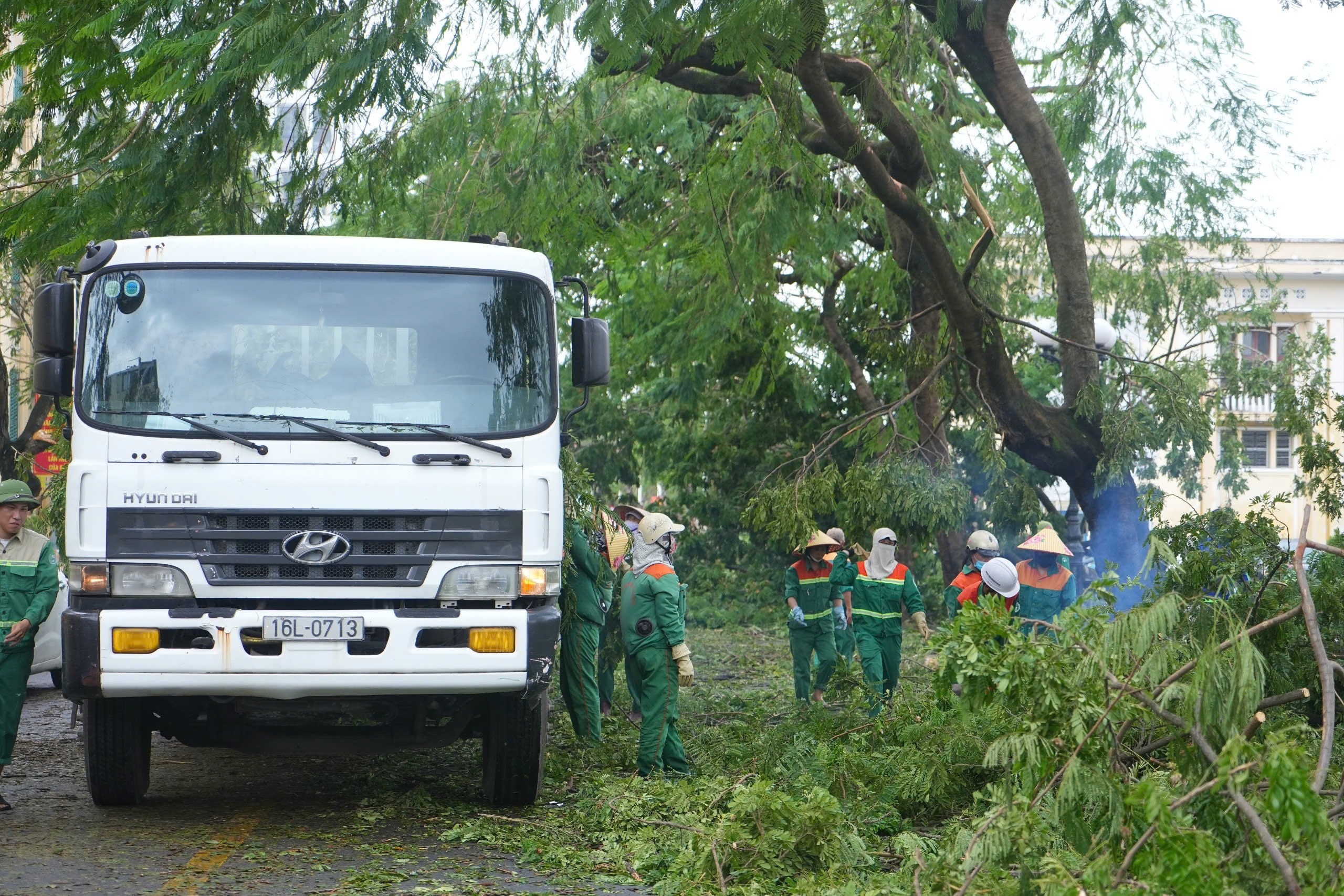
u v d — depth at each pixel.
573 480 9.99
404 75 10.66
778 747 8.64
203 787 8.80
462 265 7.67
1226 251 34.66
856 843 6.54
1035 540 11.63
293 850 6.87
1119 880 4.46
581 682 9.91
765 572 27.12
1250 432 38.34
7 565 8.08
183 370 7.32
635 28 9.30
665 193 18.88
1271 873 4.42
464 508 7.28
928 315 17.11
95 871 6.33
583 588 9.95
